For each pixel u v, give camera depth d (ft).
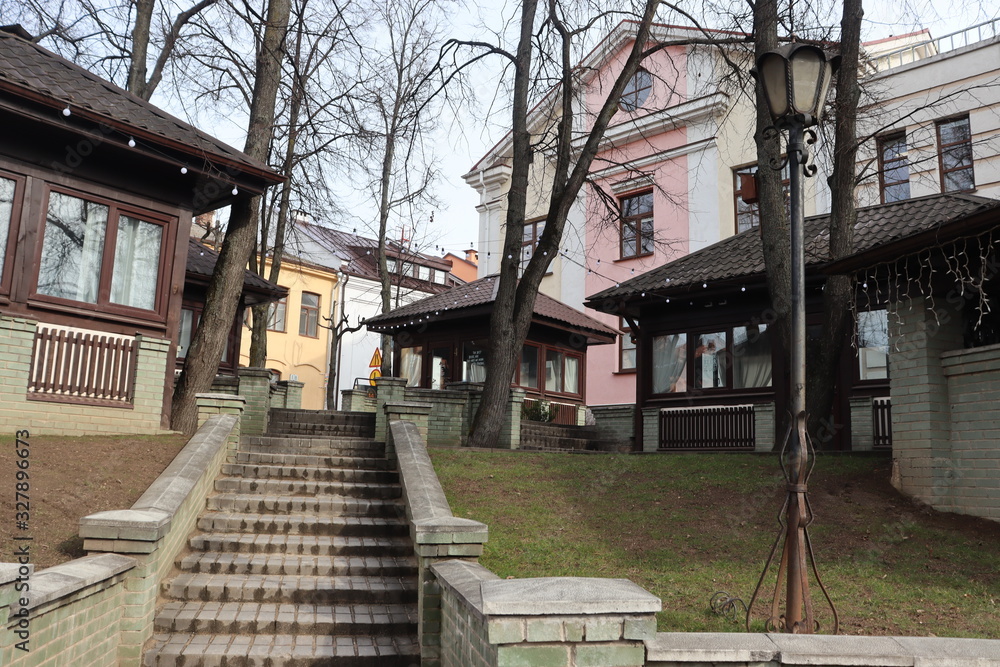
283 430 47.57
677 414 53.72
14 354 32.40
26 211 34.09
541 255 47.93
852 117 38.68
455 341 71.20
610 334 74.64
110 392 35.86
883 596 21.01
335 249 117.29
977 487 28.19
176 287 39.24
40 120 32.81
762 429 48.65
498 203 97.40
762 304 51.24
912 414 30.50
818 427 39.14
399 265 105.91
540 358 69.92
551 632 11.37
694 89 81.51
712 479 34.22
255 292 61.16
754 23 43.86
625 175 86.53
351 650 19.13
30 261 34.01
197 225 104.37
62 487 25.17
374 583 22.90
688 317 55.01
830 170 51.72
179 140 36.52
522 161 49.24
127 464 29.01
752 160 76.95
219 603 21.48
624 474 36.06
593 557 24.62
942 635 18.07
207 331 41.32
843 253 38.24
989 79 59.88
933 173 62.28
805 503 16.69
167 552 21.76
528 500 31.48
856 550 25.21
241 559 23.99
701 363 54.03
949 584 21.95
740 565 23.89
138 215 38.24
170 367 38.45
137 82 50.29
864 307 45.65
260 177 40.60
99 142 35.40
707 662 11.95
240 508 27.99
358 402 63.98
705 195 79.56
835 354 39.22
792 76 17.46
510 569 22.90
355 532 26.68
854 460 35.70
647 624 11.69
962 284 28.27
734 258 51.80
